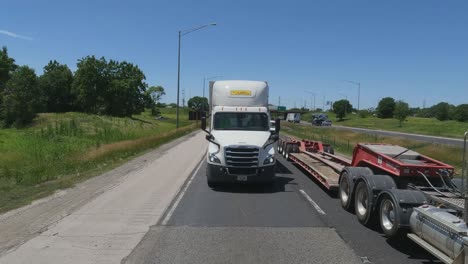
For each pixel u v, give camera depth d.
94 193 11.70
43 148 24.08
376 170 9.83
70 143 29.03
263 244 7.28
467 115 92.62
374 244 7.35
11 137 31.98
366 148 10.19
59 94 107.81
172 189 12.63
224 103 15.12
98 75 107.69
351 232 8.07
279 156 23.39
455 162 20.88
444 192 7.62
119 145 25.83
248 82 15.34
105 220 8.76
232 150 12.69
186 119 120.50
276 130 14.15
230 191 12.46
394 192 7.31
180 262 6.36
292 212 9.74
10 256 6.50
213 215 9.38
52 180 13.92
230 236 7.73
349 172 9.69
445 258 5.80
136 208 9.94
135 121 82.19
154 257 6.56
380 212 7.77
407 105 81.06
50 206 9.96
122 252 6.77
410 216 6.95
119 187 12.77
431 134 51.50
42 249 6.85
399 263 6.46
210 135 13.71
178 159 21.14
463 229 5.57
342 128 69.75
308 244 7.31
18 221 8.55
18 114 71.38
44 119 74.88
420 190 7.86
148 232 7.93
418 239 6.57
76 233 7.78
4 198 10.78
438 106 105.56
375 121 100.81
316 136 45.97
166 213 9.49
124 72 112.25
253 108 14.68
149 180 14.26
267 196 11.74
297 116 107.62
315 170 13.55
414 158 9.31
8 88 75.38
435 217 6.20
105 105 109.12
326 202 10.93
